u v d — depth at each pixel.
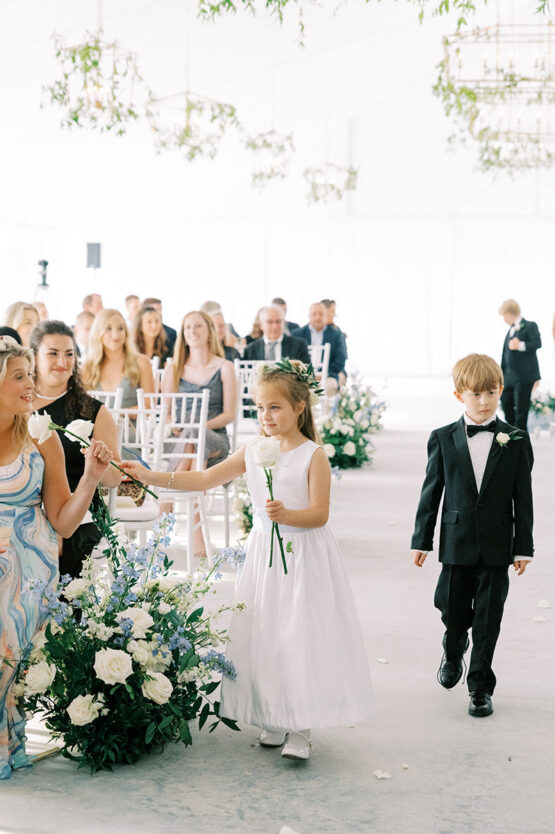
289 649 3.16
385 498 8.22
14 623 3.12
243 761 3.25
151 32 11.17
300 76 15.90
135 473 3.40
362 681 3.25
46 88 10.23
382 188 21.86
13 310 7.59
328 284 22.09
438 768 3.22
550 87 14.73
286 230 21.97
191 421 6.05
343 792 3.04
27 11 9.38
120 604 3.23
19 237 17.86
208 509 6.48
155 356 8.73
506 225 21.72
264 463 2.99
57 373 3.77
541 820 2.87
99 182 16.12
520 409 11.61
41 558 3.23
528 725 3.57
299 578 3.21
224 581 5.44
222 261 21.92
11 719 3.11
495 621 3.66
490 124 17.44
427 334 22.11
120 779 3.10
